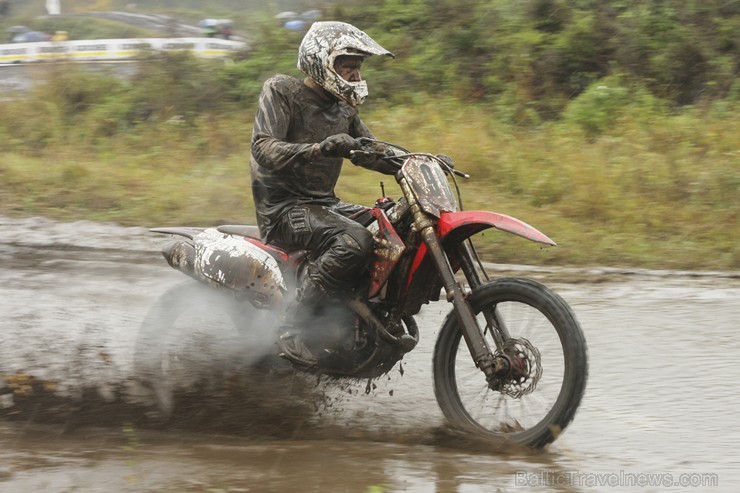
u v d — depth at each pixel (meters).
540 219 10.09
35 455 4.32
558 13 17.25
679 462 4.11
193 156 14.73
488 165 12.16
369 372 4.84
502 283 4.48
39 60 20.66
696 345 6.12
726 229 9.62
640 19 16.47
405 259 4.75
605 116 14.04
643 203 10.54
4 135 16.28
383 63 17.55
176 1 43.72
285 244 5.12
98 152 15.36
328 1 20.14
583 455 4.25
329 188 5.15
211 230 5.48
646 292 7.67
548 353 4.68
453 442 4.50
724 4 16.44
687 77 15.73
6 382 5.39
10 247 9.48
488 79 16.45
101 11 43.88
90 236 9.91
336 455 4.26
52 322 6.84
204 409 4.94
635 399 5.09
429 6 18.70
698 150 12.36
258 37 19.88
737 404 4.95
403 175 4.67
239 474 3.97
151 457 4.27
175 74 18.52
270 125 4.87
